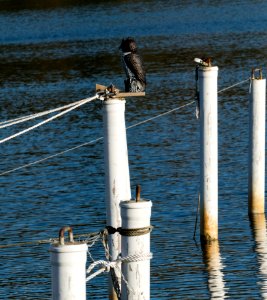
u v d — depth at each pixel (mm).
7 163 34469
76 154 35438
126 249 13078
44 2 114312
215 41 72812
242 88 48938
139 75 17797
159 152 34656
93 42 77250
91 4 110375
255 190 25703
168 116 42219
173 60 62469
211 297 19672
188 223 25156
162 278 20891
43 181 31078
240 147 34844
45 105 47656
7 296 20062
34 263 22172
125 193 16641
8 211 27297
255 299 19469
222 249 22844
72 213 26828
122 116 16406
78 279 11828
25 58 68438
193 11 99188
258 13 94062
